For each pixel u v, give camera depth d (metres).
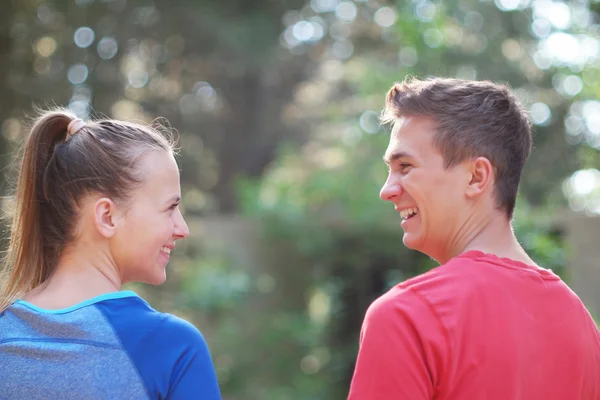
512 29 8.79
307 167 8.44
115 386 1.39
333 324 8.16
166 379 1.43
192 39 11.53
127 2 10.98
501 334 1.48
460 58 7.75
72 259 1.53
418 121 1.63
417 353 1.45
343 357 8.01
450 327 1.46
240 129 13.09
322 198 7.62
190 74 12.23
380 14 11.28
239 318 7.61
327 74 12.99
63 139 1.61
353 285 8.11
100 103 11.37
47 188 1.55
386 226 7.42
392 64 7.54
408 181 1.63
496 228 1.64
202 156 12.91
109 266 1.54
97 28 11.01
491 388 1.45
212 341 7.42
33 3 10.32
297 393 7.48
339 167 7.71
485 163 1.59
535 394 1.50
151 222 1.54
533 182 8.42
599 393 1.65
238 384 7.42
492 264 1.56
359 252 7.75
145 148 1.56
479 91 1.63
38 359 1.41
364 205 7.34
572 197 7.61
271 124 13.23
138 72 11.97
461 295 1.49
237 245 7.83
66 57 10.92
